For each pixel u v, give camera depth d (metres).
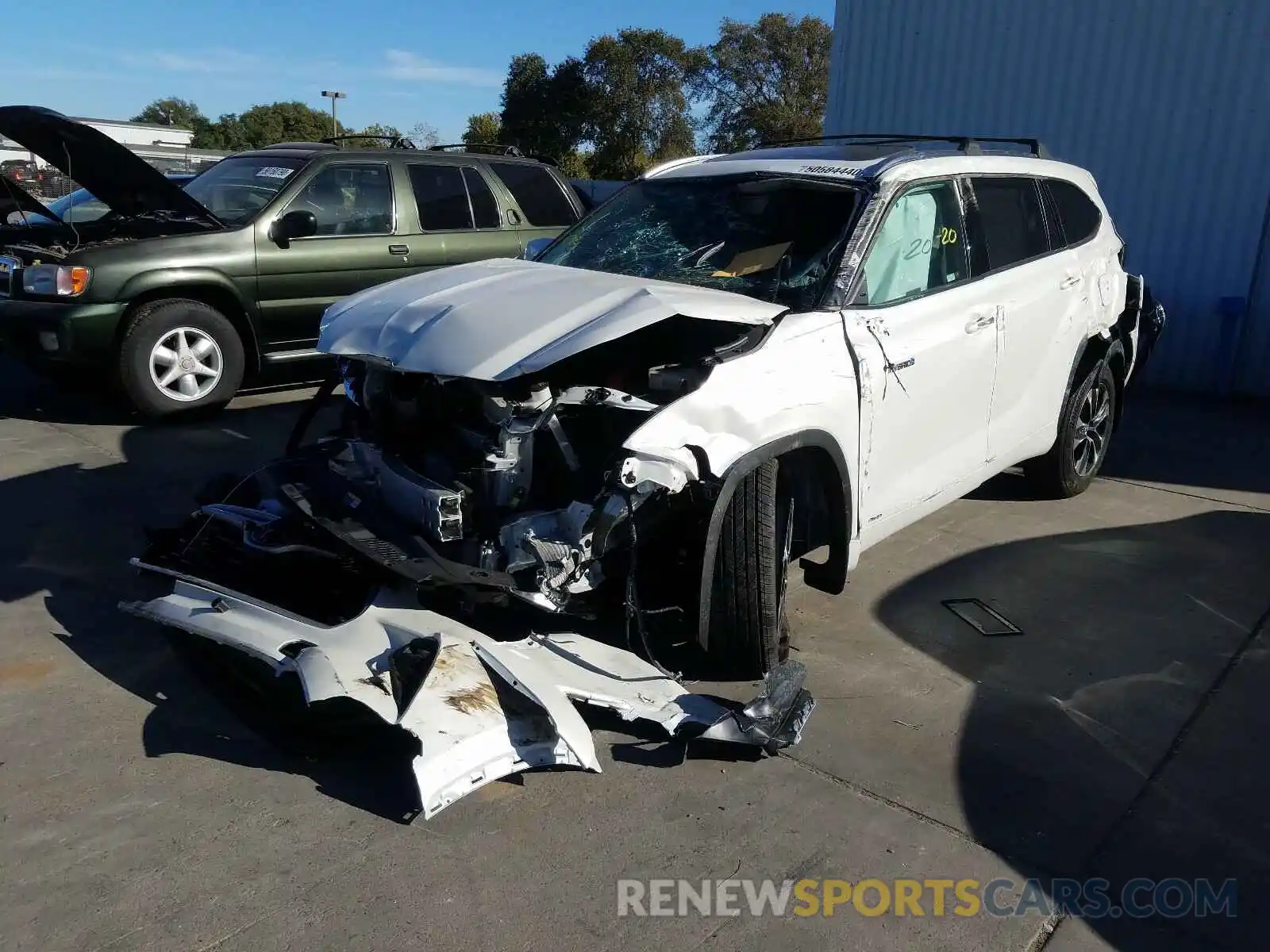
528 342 3.20
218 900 2.57
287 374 7.37
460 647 3.09
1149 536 5.33
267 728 3.35
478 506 3.30
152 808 2.93
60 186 8.33
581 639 3.46
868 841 2.90
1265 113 8.79
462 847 2.81
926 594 4.56
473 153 8.59
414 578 3.11
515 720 2.98
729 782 3.16
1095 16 9.58
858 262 3.92
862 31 11.20
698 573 3.38
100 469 5.81
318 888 2.63
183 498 5.39
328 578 3.58
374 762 3.20
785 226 4.20
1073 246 5.34
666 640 3.83
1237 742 3.45
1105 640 4.16
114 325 6.40
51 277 6.30
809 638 4.12
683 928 2.54
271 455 6.19
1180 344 9.53
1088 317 5.34
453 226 7.98
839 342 3.71
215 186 7.55
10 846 2.74
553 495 3.37
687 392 3.23
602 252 4.48
